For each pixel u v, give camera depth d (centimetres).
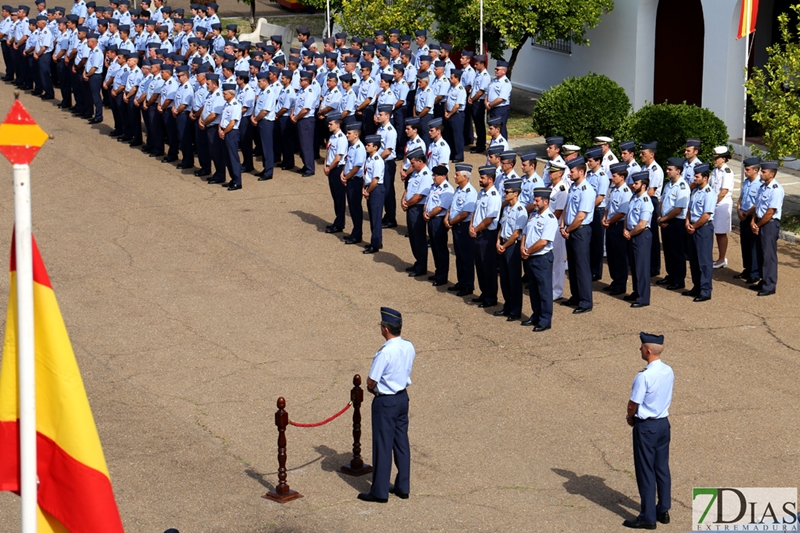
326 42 2322
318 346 1331
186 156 2141
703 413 1129
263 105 2028
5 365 584
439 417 1135
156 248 1689
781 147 1605
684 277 1530
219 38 2553
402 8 2448
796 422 1106
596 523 923
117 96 2322
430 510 949
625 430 1098
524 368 1255
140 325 1393
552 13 2284
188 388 1209
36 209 1883
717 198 1575
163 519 930
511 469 1024
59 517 595
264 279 1561
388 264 1636
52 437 591
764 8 2253
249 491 984
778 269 1602
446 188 1513
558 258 1480
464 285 1516
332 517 938
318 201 1941
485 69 2202
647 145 1565
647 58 2373
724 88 2175
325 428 1123
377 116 1784
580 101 2058
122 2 2762
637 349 1306
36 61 2698
